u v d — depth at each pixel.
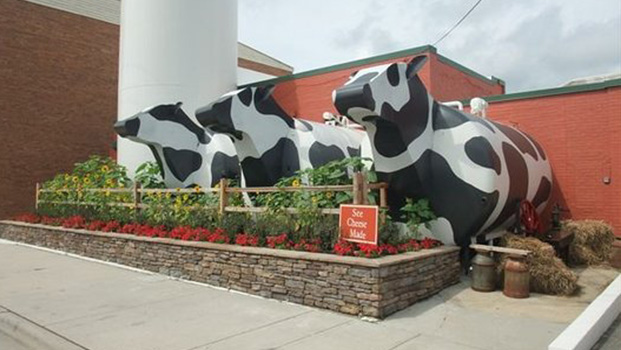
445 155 8.14
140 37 15.38
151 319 6.22
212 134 12.48
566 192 11.16
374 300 6.09
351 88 7.08
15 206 19.31
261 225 8.40
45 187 15.69
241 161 10.41
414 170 8.02
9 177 19.20
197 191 10.18
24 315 6.50
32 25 20.14
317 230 7.52
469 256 8.25
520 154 9.16
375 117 7.38
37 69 20.19
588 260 9.34
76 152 21.20
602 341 5.02
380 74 7.32
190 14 15.42
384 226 7.59
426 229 8.27
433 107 8.42
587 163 10.95
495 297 7.00
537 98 11.65
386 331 5.59
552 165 11.34
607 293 5.96
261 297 7.35
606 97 10.80
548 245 7.52
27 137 19.78
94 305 6.97
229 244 8.33
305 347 5.09
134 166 15.53
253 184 10.47
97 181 13.91
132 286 8.23
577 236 9.40
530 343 5.13
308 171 8.85
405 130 7.79
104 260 10.95
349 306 6.32
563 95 11.33
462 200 7.98
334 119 13.16
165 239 9.45
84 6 22.53
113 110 22.56
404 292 6.54
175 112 12.22
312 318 6.16
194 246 8.62
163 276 9.10
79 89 21.47
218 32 15.95
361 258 6.47
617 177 10.57
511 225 9.17
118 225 11.38
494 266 7.38
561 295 7.05
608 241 9.73
